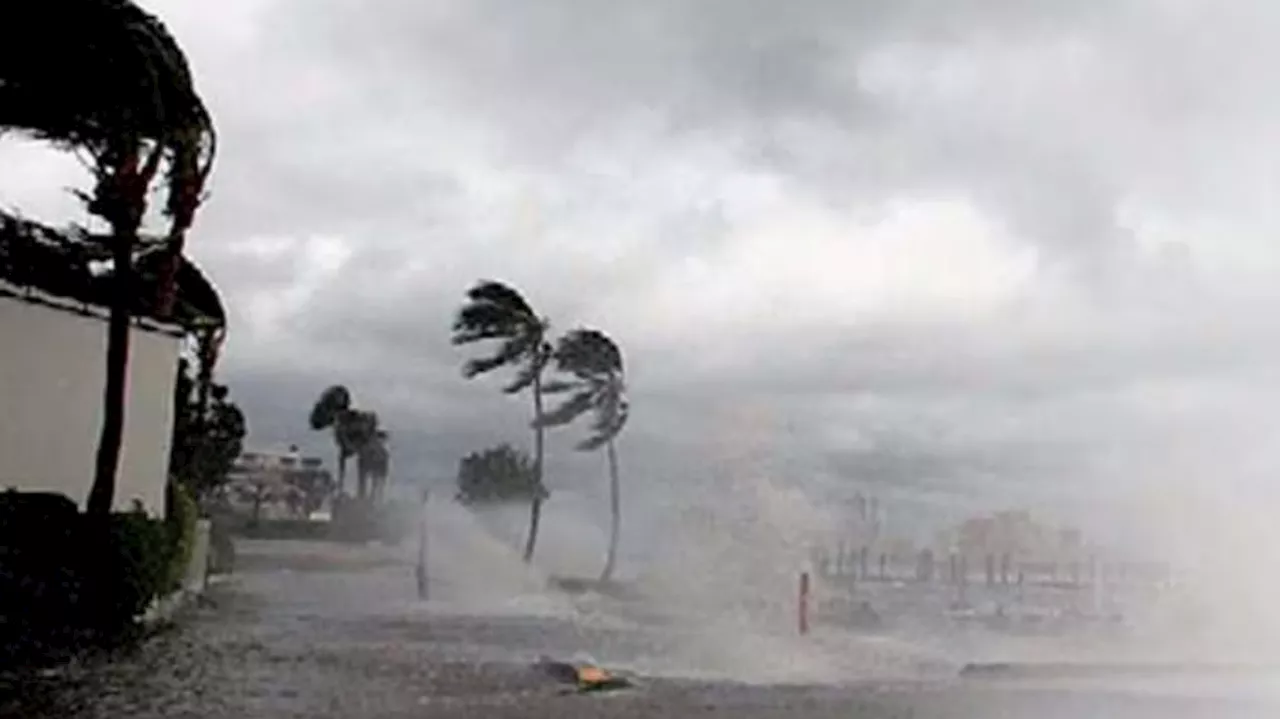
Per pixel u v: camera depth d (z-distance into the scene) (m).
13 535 17.00
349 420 73.06
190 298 27.09
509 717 12.77
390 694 14.16
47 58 17.94
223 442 38.72
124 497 23.70
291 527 66.12
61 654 16.34
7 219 21.78
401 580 38.72
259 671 15.73
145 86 18.48
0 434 21.94
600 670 16.56
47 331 22.73
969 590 41.47
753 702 14.52
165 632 19.69
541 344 49.72
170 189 20.19
